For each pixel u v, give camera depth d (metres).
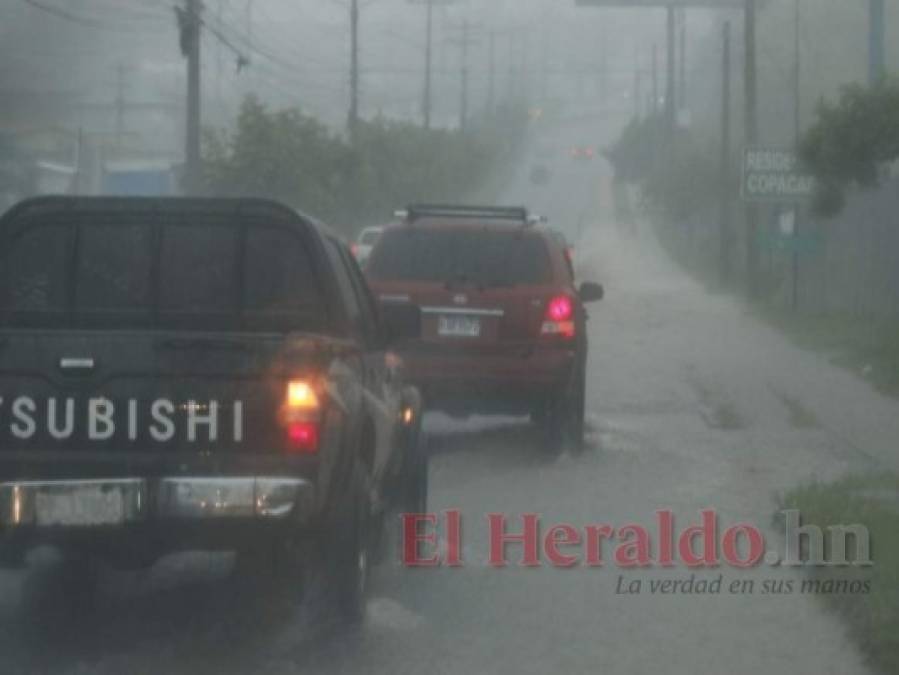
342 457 15.77
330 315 17.45
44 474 15.21
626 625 17.62
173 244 17.67
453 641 16.84
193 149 63.22
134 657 16.09
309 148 91.75
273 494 15.10
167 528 15.20
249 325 17.58
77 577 18.92
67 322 17.69
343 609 16.94
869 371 44.03
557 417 29.50
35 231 17.72
